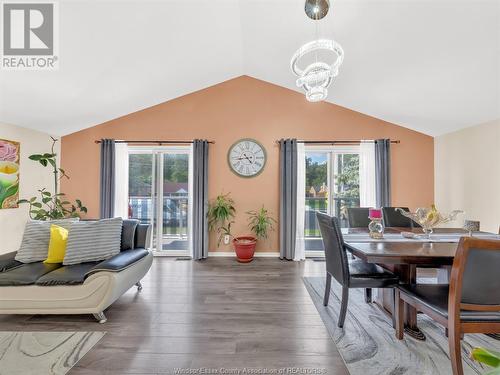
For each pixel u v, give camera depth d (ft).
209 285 9.39
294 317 7.10
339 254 6.63
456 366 4.41
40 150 12.20
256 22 8.81
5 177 10.55
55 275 6.72
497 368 2.20
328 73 6.05
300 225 12.91
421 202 13.21
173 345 5.83
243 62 12.14
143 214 13.71
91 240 7.95
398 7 6.49
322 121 13.30
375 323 6.80
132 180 13.71
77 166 13.26
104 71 9.19
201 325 6.66
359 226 10.17
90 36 7.44
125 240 8.75
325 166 13.80
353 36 8.02
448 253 5.74
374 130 13.32
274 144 13.30
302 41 9.09
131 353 5.55
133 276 7.73
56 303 6.61
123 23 7.38
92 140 13.30
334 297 8.43
